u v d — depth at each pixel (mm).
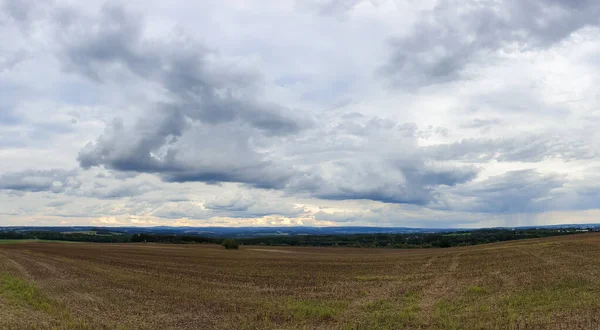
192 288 30359
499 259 47719
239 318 20062
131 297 26188
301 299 25422
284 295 27078
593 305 19453
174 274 39750
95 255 66438
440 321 18281
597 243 59969
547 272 32594
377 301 24094
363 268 45219
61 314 20531
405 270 41656
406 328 17484
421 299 24625
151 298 25797
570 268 34312
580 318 17219
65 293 27844
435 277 34688
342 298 25641
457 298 24203
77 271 41906
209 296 26625
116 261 55375
